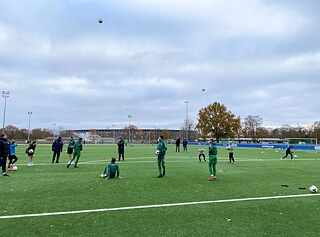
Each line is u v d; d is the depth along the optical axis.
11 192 9.30
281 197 8.90
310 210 7.38
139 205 7.68
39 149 40.34
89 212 6.95
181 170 15.81
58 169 15.85
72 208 7.31
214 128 80.56
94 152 33.84
